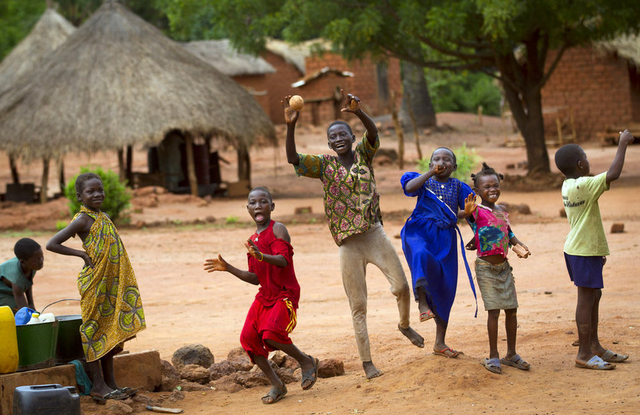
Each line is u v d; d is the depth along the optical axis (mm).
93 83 26625
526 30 23203
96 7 57188
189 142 26719
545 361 5934
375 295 10602
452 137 43812
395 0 23984
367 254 5727
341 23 22594
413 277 5473
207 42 50938
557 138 40719
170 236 18078
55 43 37594
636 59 37312
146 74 27000
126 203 20375
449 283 5707
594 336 5887
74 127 25422
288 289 5594
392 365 6359
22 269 6250
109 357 5543
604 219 16750
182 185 28781
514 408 4719
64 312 10273
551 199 21734
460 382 5191
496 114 59375
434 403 4891
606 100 40000
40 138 25297
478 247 5680
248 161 29188
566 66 40469
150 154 29562
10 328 5168
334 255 14617
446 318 5703
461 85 62594
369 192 5703
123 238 17875
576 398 4879
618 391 4988
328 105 48562
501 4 19672
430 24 21281
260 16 26797
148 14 57156
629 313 7699
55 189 32656
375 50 26000
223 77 29156
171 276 13047
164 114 25734
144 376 5953
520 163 31672
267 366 5539
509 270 5723
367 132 5738
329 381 6047
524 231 15820
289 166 36875
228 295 11305
